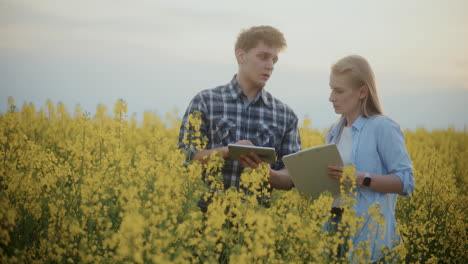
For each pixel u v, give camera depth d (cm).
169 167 387
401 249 331
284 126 426
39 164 421
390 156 343
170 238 282
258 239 285
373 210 321
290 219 317
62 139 678
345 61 361
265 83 402
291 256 316
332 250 331
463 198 564
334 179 349
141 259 261
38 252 313
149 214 290
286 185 402
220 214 307
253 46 395
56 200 345
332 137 387
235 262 266
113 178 379
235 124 407
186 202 345
